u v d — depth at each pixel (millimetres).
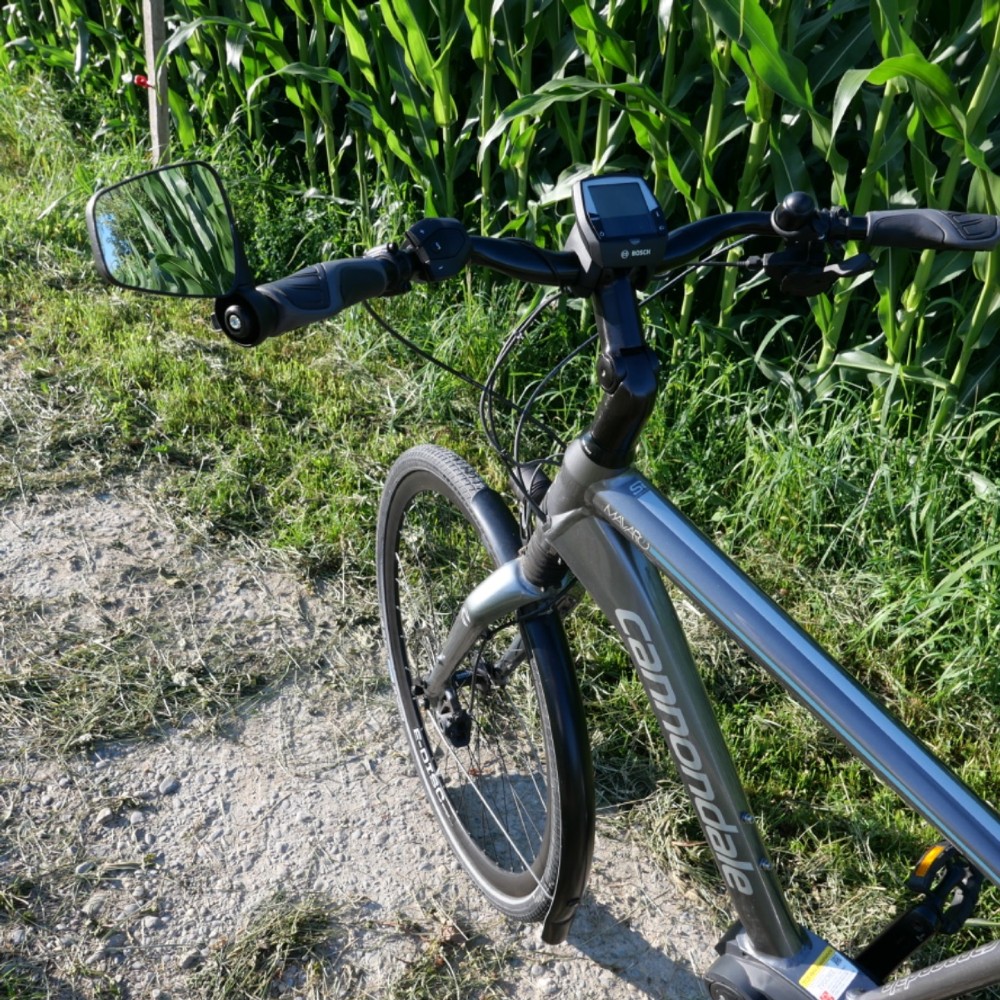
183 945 2023
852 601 2918
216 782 2354
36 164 4941
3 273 4109
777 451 3238
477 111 3826
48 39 5531
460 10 3572
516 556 1839
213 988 1956
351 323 3885
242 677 2598
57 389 3498
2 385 3494
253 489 3223
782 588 2969
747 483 3131
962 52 2943
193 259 1205
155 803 2289
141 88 5113
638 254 1274
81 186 4539
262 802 2320
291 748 2455
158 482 3205
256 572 2916
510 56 3512
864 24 3055
